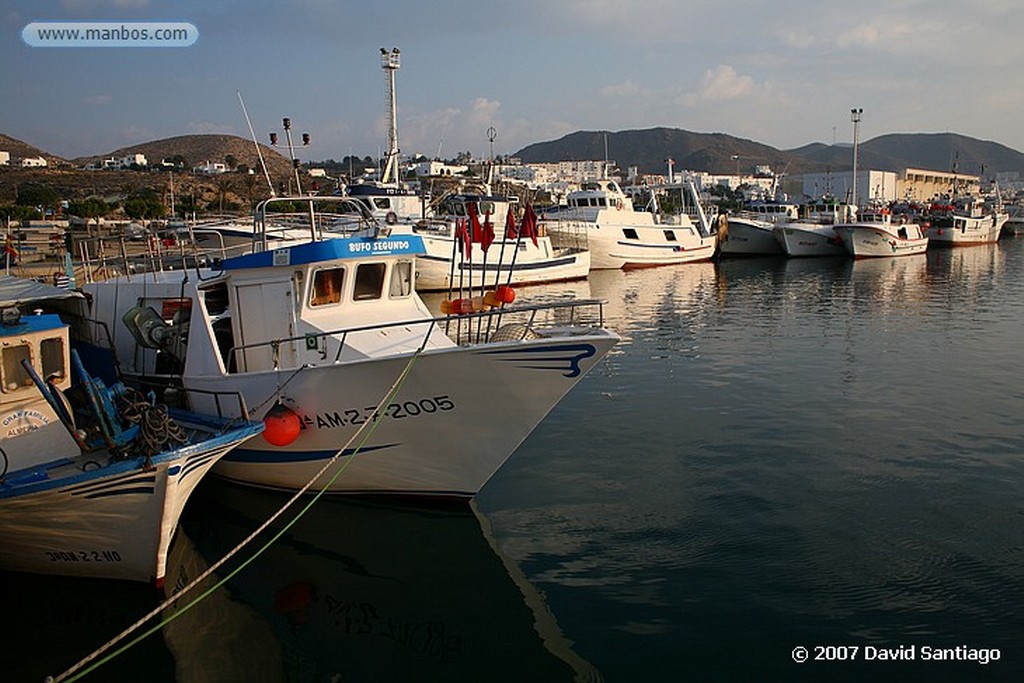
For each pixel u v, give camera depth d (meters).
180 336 11.09
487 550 9.30
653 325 26.03
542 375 9.41
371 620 7.84
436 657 7.20
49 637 7.55
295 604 8.14
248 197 75.06
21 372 8.76
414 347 10.55
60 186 93.56
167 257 15.37
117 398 8.75
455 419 9.82
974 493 10.83
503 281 36.44
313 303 10.59
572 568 8.81
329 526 9.97
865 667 6.86
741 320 27.03
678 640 7.35
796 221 60.81
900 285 37.97
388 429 10.00
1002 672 6.75
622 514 10.27
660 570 8.72
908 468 11.84
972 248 64.81
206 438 9.27
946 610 7.80
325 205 32.75
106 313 12.14
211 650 7.33
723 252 55.94
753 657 7.06
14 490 7.62
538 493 11.05
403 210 34.66
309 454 10.38
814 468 11.88
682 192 58.44
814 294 34.59
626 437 13.55
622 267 46.66
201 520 10.15
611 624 7.66
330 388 9.88
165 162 127.38
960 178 153.75
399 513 10.38
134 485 7.88
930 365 19.34
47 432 8.83
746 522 9.94
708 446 13.00
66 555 8.47
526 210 11.87
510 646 7.34
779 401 15.88
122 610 8.05
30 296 9.37
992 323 26.08
